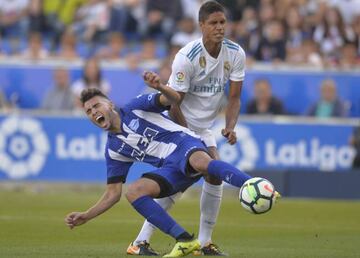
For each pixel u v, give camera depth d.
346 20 65.25
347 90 54.38
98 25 63.38
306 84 54.31
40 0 64.75
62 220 36.34
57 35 63.47
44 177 52.88
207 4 24.61
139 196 22.70
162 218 22.45
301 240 30.27
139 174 51.75
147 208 22.58
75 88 54.84
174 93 22.80
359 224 37.00
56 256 23.94
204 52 24.95
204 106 25.58
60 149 52.75
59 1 64.56
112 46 59.72
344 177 51.00
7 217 37.38
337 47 61.12
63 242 28.62
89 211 23.89
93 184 53.25
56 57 59.25
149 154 23.89
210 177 24.34
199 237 25.22
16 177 53.00
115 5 63.31
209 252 24.75
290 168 52.44
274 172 51.22
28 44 62.69
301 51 59.25
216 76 25.38
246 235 32.06
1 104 55.28
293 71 54.16
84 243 28.42
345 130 52.34
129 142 23.91
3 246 26.98
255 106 53.75
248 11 61.75
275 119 52.75
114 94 54.84
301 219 39.06
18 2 65.62
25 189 53.91
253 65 54.94
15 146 52.94
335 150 52.38
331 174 51.12
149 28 62.91
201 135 25.89
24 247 26.75
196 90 25.36
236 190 53.66
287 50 59.91
